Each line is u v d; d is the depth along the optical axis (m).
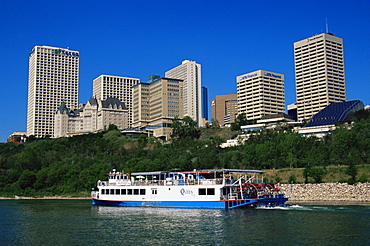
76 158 198.25
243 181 94.88
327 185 123.81
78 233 64.56
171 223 71.62
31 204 122.19
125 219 78.12
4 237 62.34
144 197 98.00
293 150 157.88
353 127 175.62
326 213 80.69
